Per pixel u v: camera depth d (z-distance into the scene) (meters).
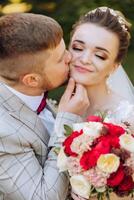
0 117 2.56
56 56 2.62
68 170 2.47
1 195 2.59
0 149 2.52
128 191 2.50
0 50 2.60
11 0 9.98
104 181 2.42
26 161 2.56
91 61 2.71
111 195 2.50
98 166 2.41
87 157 2.43
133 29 8.96
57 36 2.60
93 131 2.47
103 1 9.37
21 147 2.57
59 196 2.54
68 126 2.55
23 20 2.60
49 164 2.57
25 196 2.52
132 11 9.38
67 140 2.49
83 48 2.73
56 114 2.85
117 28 2.73
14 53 2.57
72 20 9.27
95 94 2.83
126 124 2.62
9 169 2.54
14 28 2.58
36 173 2.55
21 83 2.63
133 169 2.43
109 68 2.77
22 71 2.60
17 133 2.56
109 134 2.48
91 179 2.43
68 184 2.59
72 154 2.46
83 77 2.71
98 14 2.76
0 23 2.62
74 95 2.69
